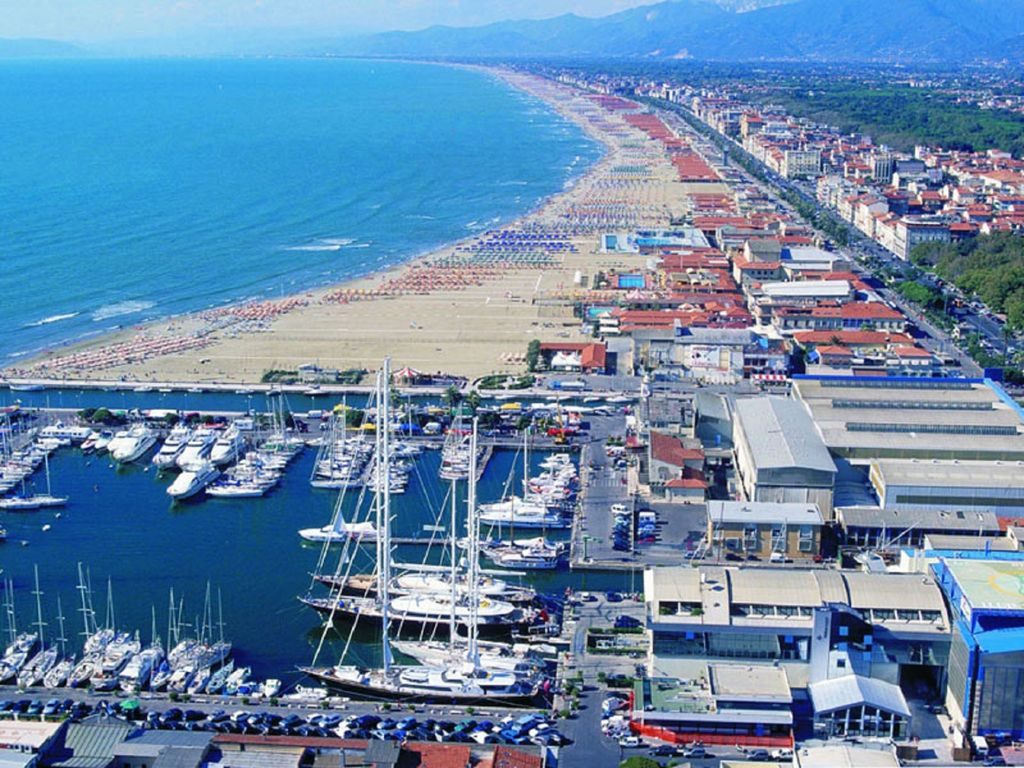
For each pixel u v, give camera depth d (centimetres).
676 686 19988
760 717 18938
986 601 19500
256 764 17150
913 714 19850
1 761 16788
